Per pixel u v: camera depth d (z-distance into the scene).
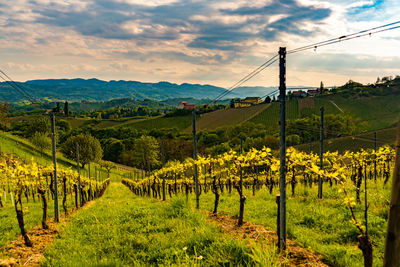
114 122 155.62
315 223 8.99
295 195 15.48
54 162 12.05
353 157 15.96
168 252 6.63
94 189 30.53
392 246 2.75
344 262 5.66
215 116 87.56
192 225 8.95
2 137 56.94
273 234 7.70
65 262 6.43
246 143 68.62
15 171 9.42
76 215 13.36
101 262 6.15
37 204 19.09
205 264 5.63
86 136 72.88
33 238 8.99
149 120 141.75
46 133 71.81
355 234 7.49
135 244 7.76
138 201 19.67
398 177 2.71
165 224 9.57
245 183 24.14
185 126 122.25
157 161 83.94
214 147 73.88
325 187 16.70
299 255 5.99
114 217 11.88
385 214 8.94
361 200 11.29
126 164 97.69
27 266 6.37
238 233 7.87
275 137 67.50
